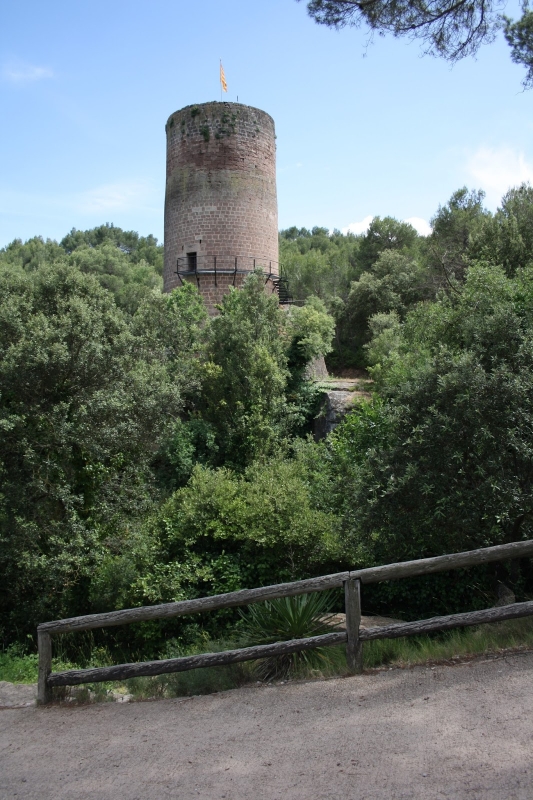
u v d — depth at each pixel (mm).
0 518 14164
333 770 4125
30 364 13852
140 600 12531
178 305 26453
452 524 8867
